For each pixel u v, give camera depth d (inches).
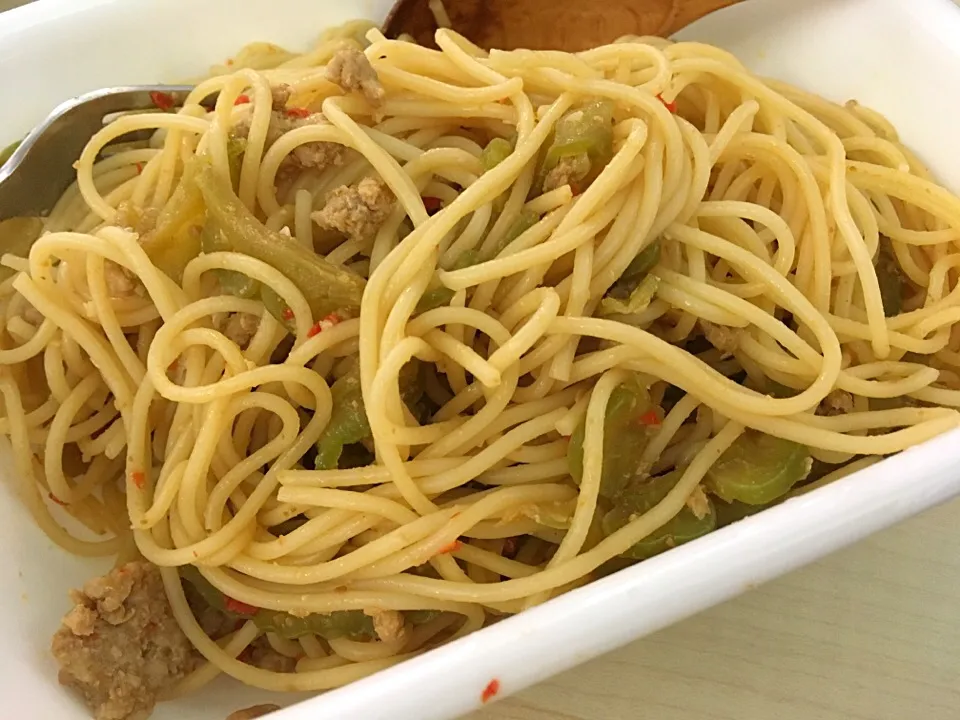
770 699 5.6
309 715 4.0
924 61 6.8
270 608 5.6
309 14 7.4
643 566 4.4
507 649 4.1
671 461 6.0
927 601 5.9
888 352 6.1
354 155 6.2
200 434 5.5
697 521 5.4
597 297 5.8
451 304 5.6
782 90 7.3
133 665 5.4
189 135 6.4
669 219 5.9
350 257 6.0
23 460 5.9
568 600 4.3
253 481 5.9
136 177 6.6
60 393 6.2
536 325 5.4
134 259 5.7
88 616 5.3
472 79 6.5
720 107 6.9
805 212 6.4
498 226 5.9
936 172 6.8
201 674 5.8
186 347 5.8
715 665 5.7
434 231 5.5
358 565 5.4
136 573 5.6
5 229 6.4
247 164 6.0
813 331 5.8
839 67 7.3
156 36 6.9
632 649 5.7
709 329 6.0
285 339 6.0
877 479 4.6
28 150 6.3
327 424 5.7
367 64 6.1
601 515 5.6
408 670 4.1
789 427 5.6
